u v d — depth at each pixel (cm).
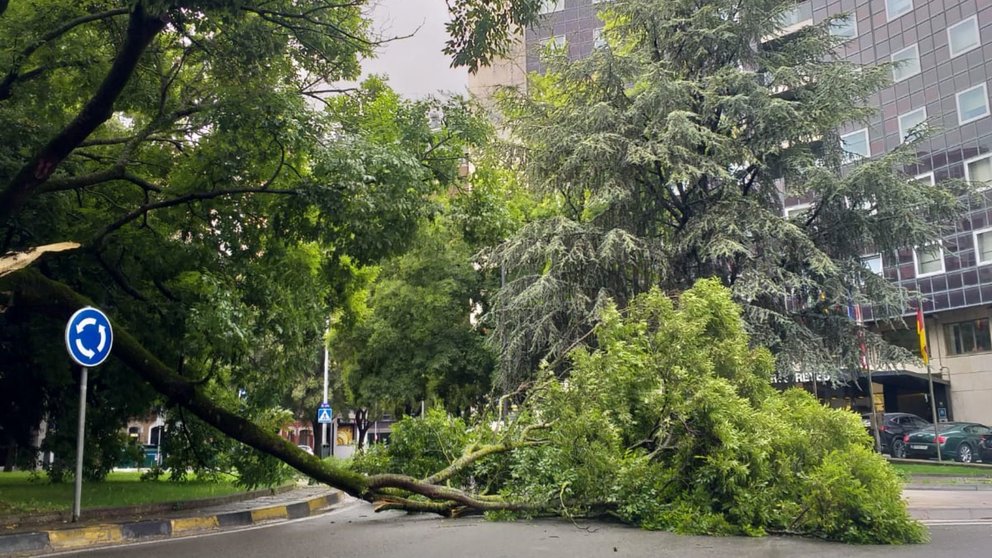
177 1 894
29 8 1087
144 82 1211
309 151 1120
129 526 920
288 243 1253
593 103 2047
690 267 1967
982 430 2514
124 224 1258
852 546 802
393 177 1127
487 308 2761
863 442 948
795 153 1906
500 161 2156
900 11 3559
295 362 1445
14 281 974
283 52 1140
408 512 1171
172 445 1400
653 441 1048
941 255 3300
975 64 3238
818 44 2017
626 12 2091
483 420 1205
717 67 2048
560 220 1916
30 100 1126
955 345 3419
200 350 1274
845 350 1898
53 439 1412
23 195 987
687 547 790
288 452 1043
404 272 2727
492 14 1048
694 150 1927
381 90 1336
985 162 3175
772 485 923
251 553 784
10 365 1366
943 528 967
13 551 800
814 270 1795
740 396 1079
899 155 1811
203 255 1279
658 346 1016
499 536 871
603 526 963
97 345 952
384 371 2741
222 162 1162
